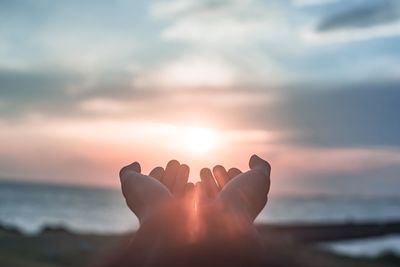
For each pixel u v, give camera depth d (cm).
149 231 106
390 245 6047
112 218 11594
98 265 104
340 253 3378
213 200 144
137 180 180
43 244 2862
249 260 81
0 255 2261
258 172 191
